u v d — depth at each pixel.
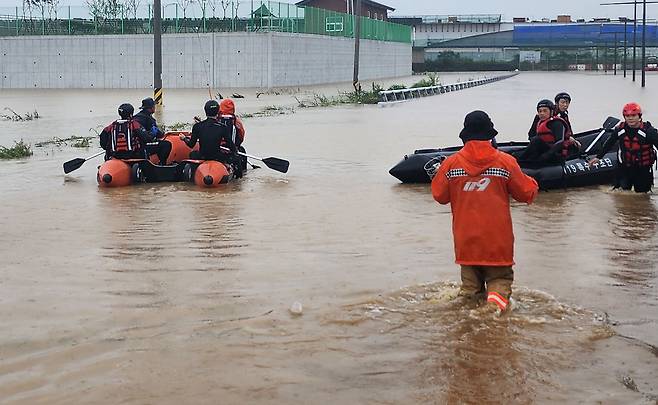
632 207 10.13
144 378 4.69
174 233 8.59
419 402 4.38
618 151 11.43
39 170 14.12
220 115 13.03
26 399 4.43
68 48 53.59
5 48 54.62
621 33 106.75
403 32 85.69
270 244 8.03
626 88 52.34
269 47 51.06
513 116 27.84
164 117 28.47
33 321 5.68
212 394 4.47
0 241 8.25
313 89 52.41
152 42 52.41
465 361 4.92
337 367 4.84
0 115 29.50
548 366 4.84
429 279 6.65
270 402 4.37
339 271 6.94
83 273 6.93
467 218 5.92
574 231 8.60
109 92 48.94
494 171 5.88
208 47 51.78
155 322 5.64
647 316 5.74
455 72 106.69
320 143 18.77
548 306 5.91
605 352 5.05
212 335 5.38
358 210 9.96
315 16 59.53
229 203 10.54
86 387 4.57
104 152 13.58
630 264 7.18
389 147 17.88
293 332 5.42
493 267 5.92
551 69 109.38
